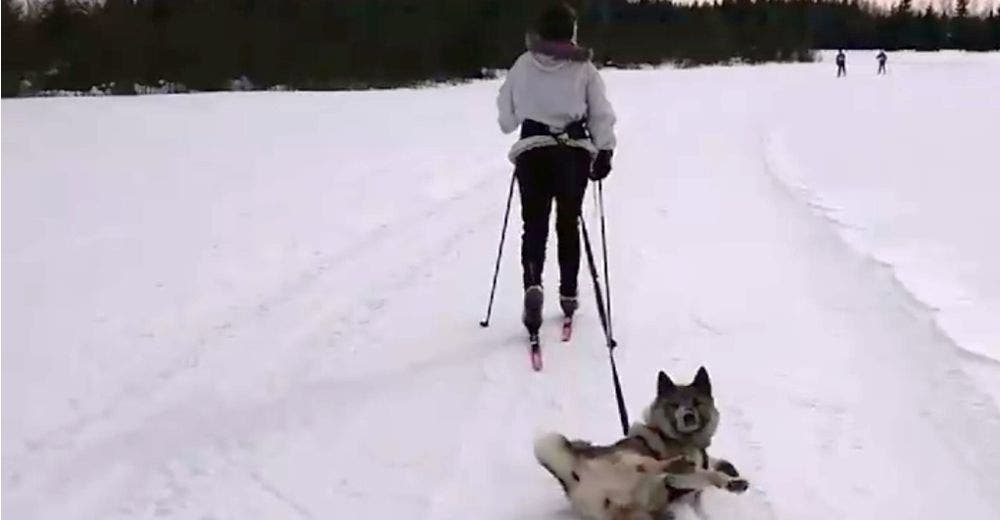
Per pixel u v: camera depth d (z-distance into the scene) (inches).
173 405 202.2
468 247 349.7
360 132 714.8
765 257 343.9
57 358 221.9
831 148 672.4
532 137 236.1
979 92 1360.7
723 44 2891.2
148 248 325.7
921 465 181.6
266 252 327.0
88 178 461.4
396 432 194.5
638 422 174.1
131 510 161.5
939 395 211.0
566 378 224.7
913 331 251.9
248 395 209.8
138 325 246.8
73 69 1208.8
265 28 1470.2
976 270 312.8
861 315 272.4
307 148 607.5
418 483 173.5
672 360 237.3
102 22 1270.9
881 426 198.7
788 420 201.6
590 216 417.7
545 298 288.7
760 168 575.2
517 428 197.0
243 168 511.2
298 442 189.3
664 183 515.5
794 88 1551.4
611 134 239.8
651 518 147.1
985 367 221.3
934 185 492.4
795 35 3223.4
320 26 1561.3
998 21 4197.8
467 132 735.1
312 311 267.7
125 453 180.5
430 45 1656.0
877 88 1531.7
